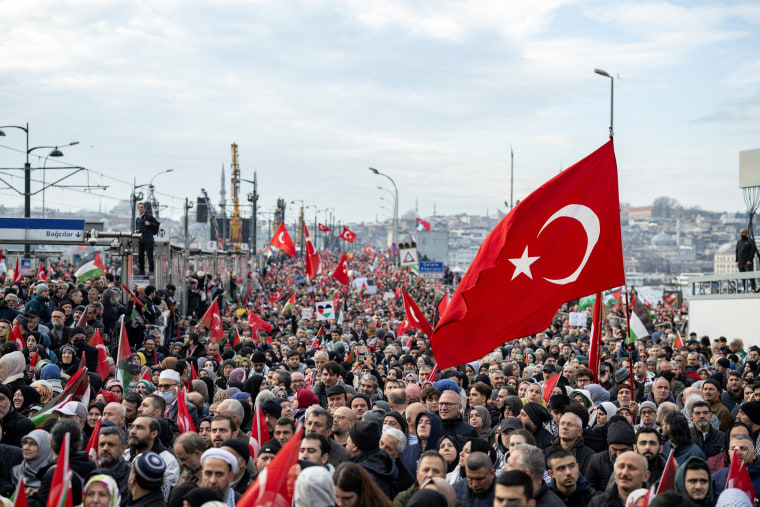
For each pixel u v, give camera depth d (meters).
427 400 10.70
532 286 10.44
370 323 27.64
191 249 43.06
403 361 16.31
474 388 11.33
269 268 91.19
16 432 9.17
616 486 7.47
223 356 17.59
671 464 7.48
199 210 84.19
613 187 10.61
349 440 8.23
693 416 9.99
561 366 16.14
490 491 7.29
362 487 6.39
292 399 11.56
